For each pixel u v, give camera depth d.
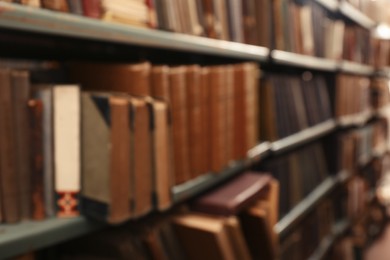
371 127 3.39
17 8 0.61
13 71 0.69
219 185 1.29
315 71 2.48
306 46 1.91
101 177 0.75
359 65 2.86
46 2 0.69
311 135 1.98
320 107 2.25
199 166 1.08
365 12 2.84
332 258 2.52
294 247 1.92
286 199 1.81
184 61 1.51
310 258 2.16
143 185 0.82
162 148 0.85
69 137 0.75
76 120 0.75
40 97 0.72
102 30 0.76
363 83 3.01
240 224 1.25
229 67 1.17
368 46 3.06
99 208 0.76
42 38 1.07
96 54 1.22
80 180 0.77
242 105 1.23
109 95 0.77
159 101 0.87
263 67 1.99
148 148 0.82
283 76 1.81
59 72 1.03
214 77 1.10
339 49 2.38
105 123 0.73
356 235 2.97
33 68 0.98
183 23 1.02
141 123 0.80
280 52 1.61
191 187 1.02
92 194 0.76
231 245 1.06
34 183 0.72
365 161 3.26
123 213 0.77
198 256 1.03
